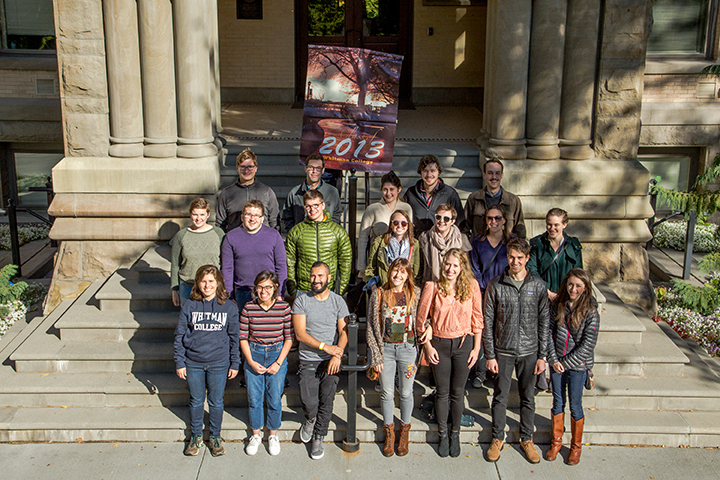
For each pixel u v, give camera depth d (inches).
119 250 293.0
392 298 202.8
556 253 223.5
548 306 205.6
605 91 285.4
